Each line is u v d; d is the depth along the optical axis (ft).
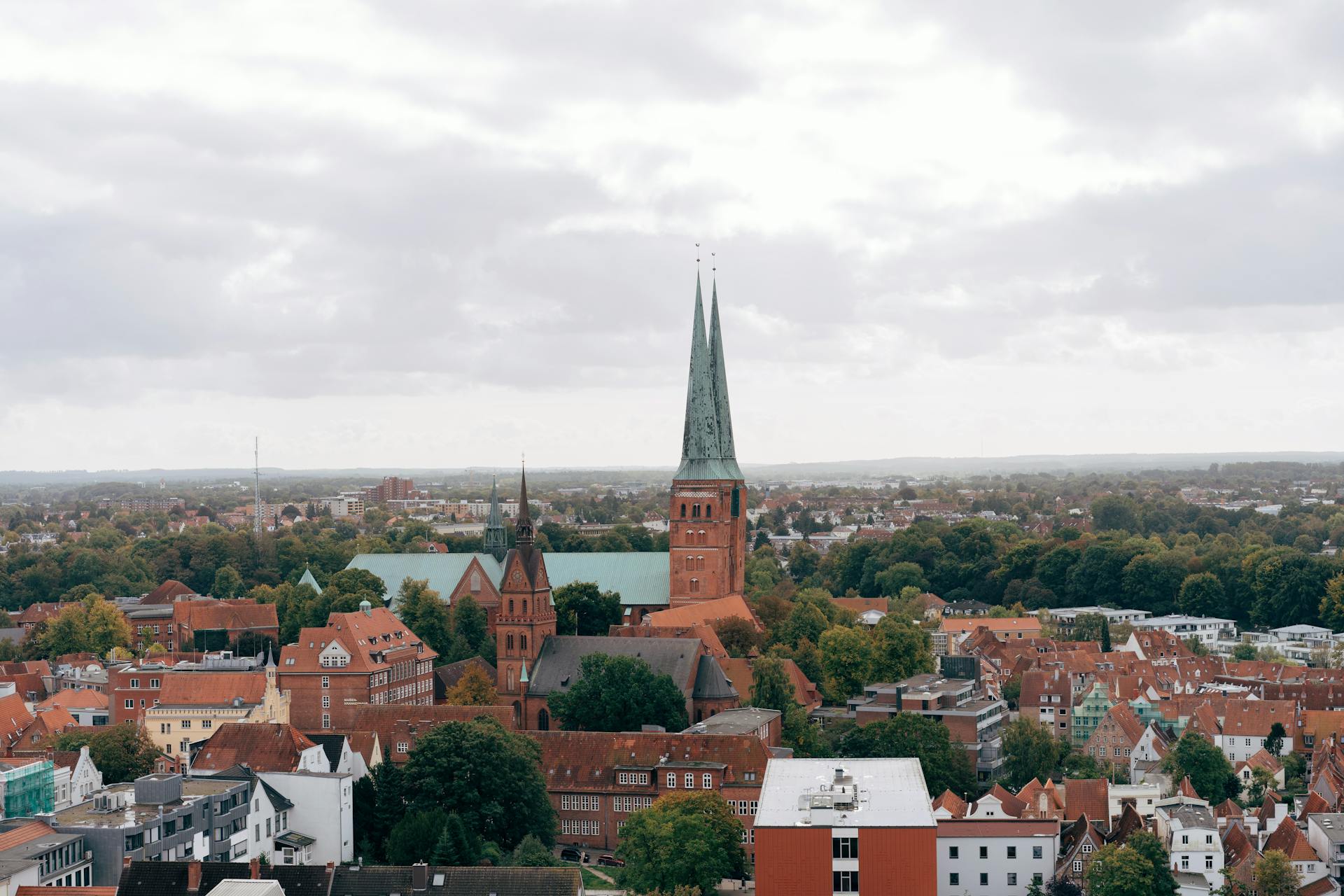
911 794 545.85
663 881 639.35
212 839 632.38
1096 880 629.10
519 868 561.02
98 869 585.63
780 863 503.20
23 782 630.33
